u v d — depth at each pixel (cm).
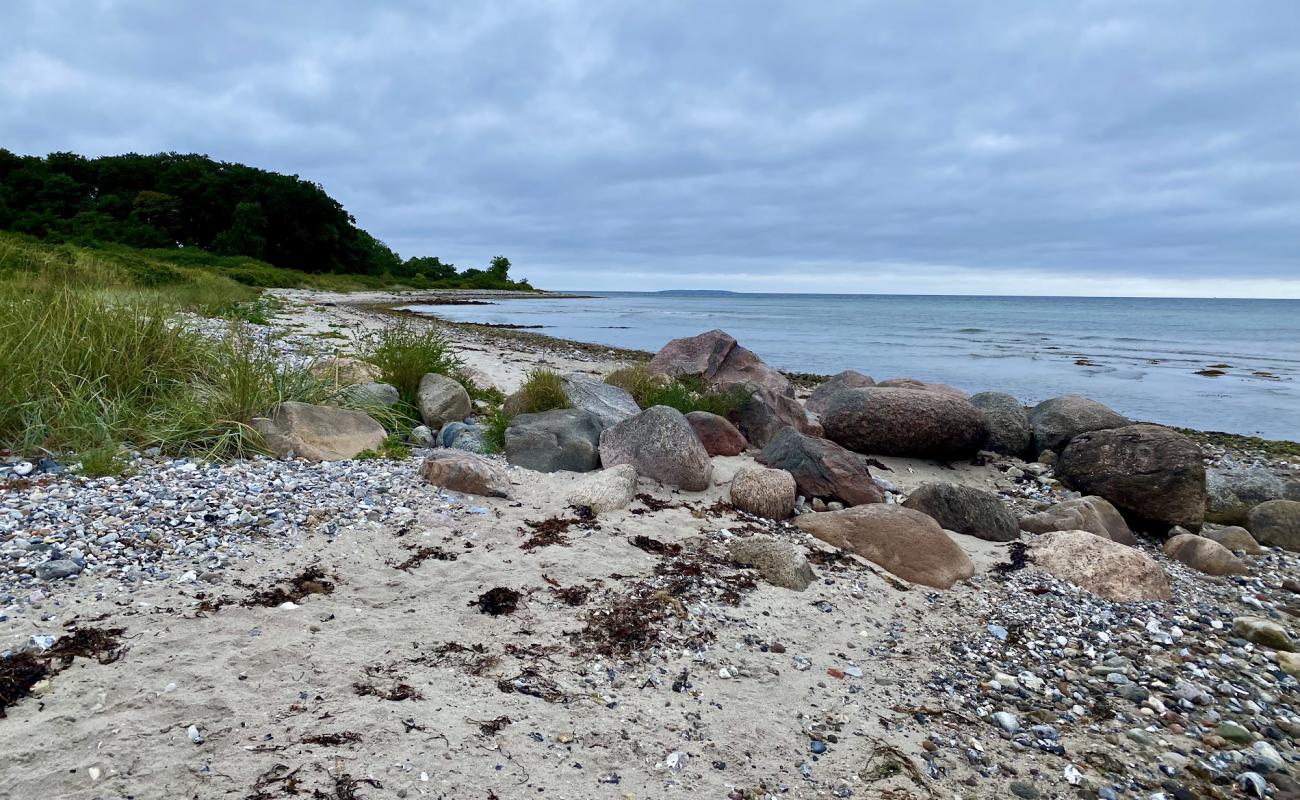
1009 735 377
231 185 7419
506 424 797
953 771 344
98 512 484
